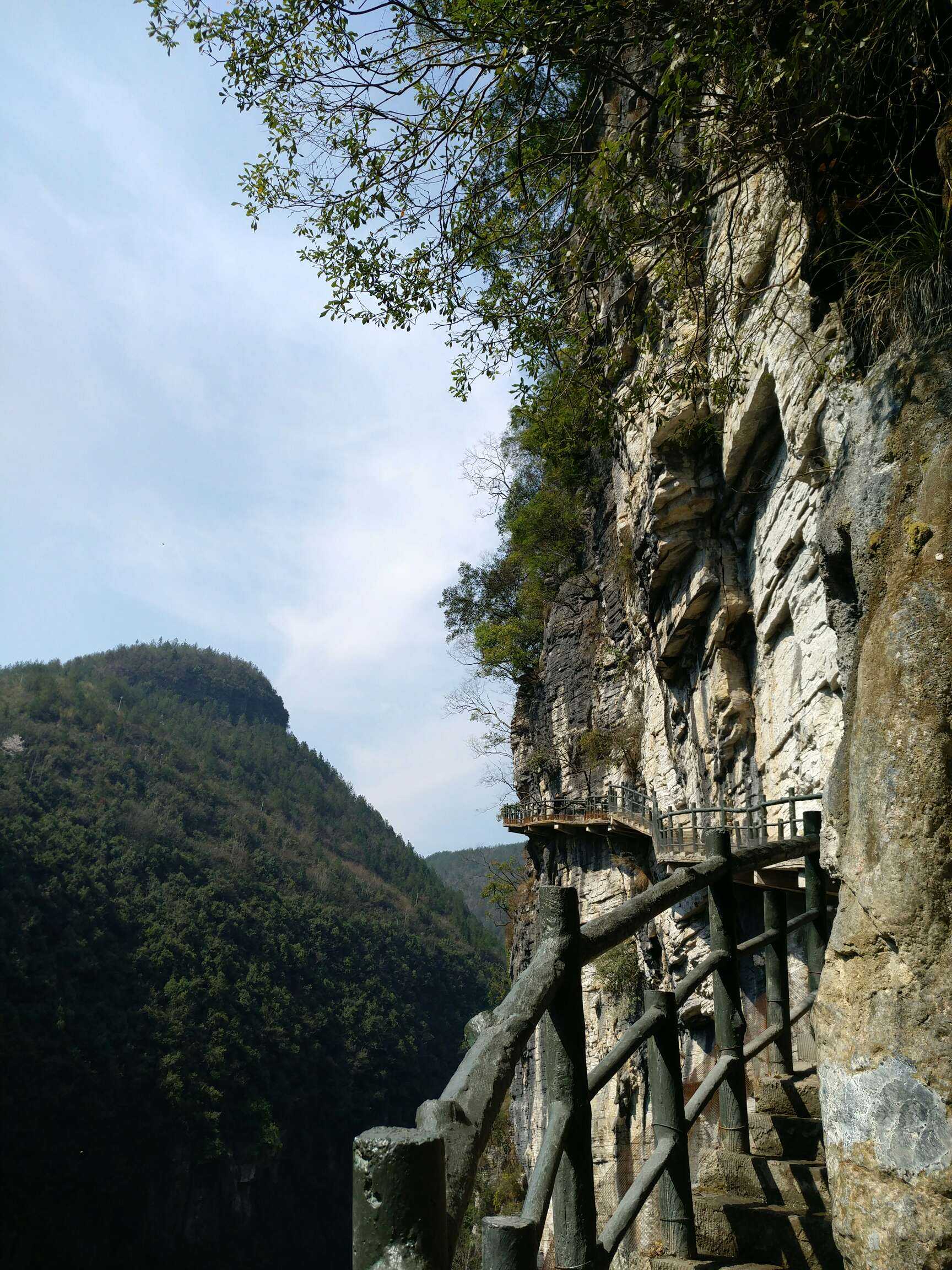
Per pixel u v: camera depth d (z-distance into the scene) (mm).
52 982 103750
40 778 156875
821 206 5367
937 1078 2420
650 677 24859
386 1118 124938
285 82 5281
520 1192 27828
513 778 40375
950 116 3963
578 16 4977
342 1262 110688
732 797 17375
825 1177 3643
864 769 2857
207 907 140250
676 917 19188
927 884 2553
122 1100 96812
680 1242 3170
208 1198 100000
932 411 3043
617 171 5594
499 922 43656
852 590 3637
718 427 16000
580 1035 2412
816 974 5715
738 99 5215
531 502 36344
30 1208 85125
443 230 5812
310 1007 133375
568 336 6629
